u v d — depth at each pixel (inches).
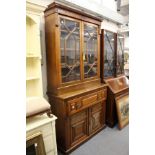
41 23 80.8
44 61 84.4
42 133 62.4
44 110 64.8
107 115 111.0
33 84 73.4
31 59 72.9
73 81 84.6
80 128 88.2
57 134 81.9
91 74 98.3
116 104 107.8
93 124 97.3
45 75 85.2
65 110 75.5
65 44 78.9
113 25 137.8
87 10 102.3
